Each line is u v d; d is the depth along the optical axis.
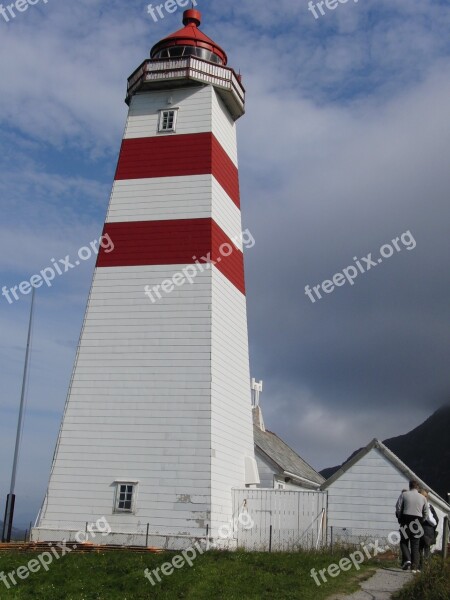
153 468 32.78
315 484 54.72
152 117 38.53
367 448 33.62
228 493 34.16
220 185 37.78
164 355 34.06
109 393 34.09
